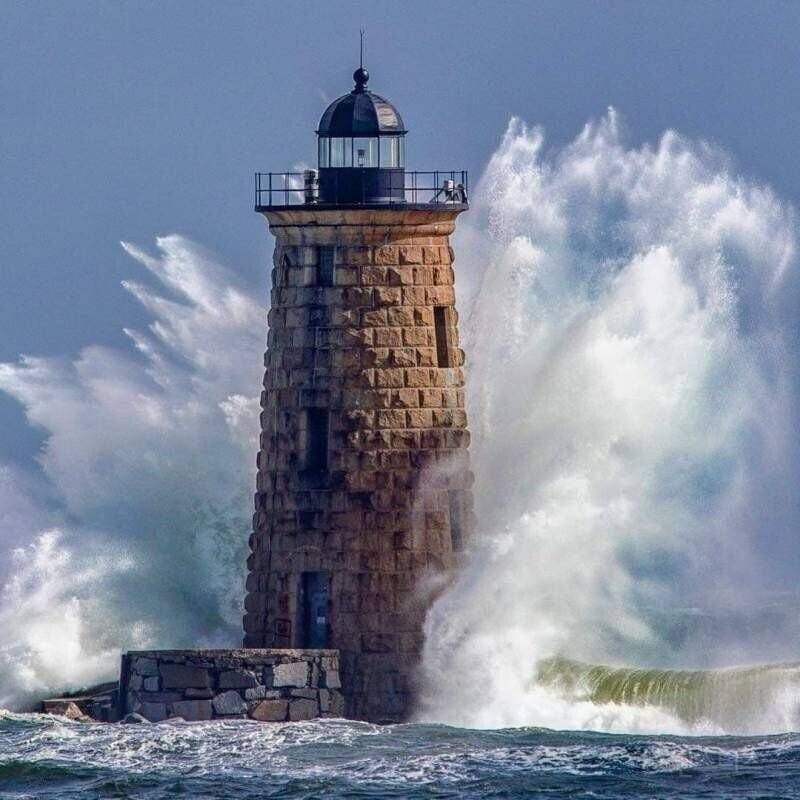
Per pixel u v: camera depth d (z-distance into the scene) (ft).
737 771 592.60
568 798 571.28
